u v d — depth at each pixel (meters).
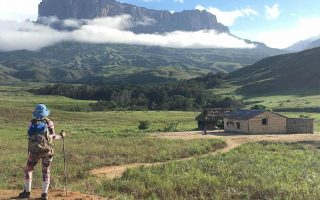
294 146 49.97
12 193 12.82
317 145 53.91
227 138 69.56
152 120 133.75
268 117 85.69
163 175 21.56
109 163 35.22
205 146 48.41
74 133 84.19
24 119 125.50
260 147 46.47
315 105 162.75
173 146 47.84
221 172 22.59
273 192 16.45
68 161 35.25
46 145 11.57
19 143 53.84
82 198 12.38
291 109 159.25
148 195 16.97
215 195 16.14
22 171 29.38
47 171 11.70
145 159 38.28
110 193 16.91
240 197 16.22
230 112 98.12
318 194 15.86
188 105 193.62
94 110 193.25
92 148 44.94
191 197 16.36
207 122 99.56
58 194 12.84
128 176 22.25
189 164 26.83
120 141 54.97
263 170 23.42
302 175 21.45
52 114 142.75
